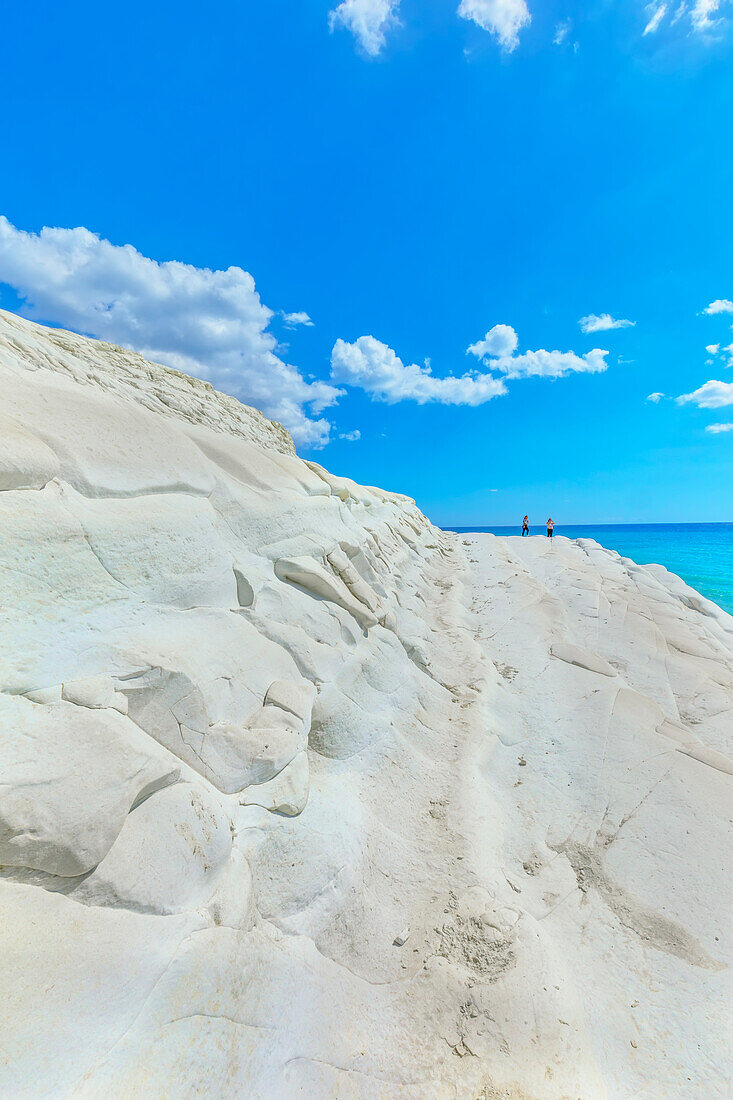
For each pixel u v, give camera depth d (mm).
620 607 11203
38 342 4766
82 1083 1606
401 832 4152
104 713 2590
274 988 2477
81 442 3635
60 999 1718
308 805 3629
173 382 6898
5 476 2844
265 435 8438
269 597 4867
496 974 3016
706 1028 2938
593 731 6246
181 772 2777
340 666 5141
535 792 5211
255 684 3926
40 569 2822
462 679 7184
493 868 3918
